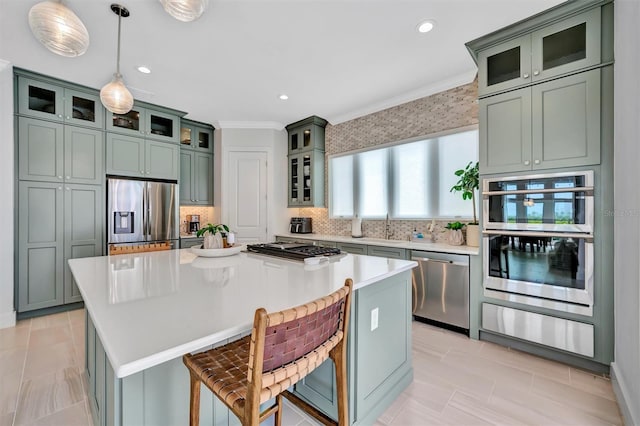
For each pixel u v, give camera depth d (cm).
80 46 151
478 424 156
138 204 372
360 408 150
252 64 281
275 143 474
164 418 107
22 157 300
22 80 297
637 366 145
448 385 192
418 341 257
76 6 197
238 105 393
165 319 92
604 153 197
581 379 197
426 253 297
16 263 297
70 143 327
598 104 198
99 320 90
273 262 189
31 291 305
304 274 154
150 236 382
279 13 209
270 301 110
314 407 156
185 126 459
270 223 466
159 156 400
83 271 160
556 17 210
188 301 109
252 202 466
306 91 346
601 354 200
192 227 482
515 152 234
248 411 81
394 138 384
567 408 168
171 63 278
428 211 353
